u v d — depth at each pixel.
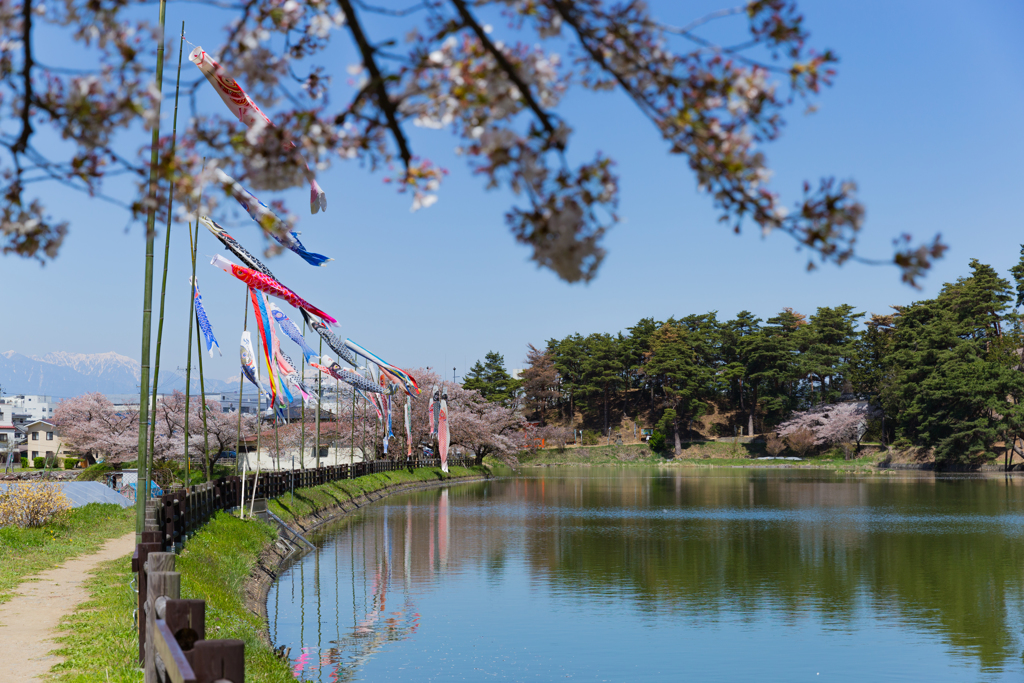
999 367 76.88
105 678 8.87
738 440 112.50
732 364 114.50
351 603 18.61
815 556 25.55
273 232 3.53
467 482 70.75
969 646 15.24
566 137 2.94
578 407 131.62
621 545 28.03
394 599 19.06
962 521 35.47
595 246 3.02
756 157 2.85
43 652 9.83
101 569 15.70
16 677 8.86
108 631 10.73
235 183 3.34
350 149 3.23
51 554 17.14
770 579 21.73
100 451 71.69
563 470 98.25
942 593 19.98
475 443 81.44
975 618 17.42
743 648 14.95
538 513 39.78
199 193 3.26
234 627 12.45
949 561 24.61
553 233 2.98
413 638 15.47
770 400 111.19
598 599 19.17
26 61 3.20
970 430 77.56
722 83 2.88
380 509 42.16
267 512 28.12
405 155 3.12
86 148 3.26
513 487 62.41
